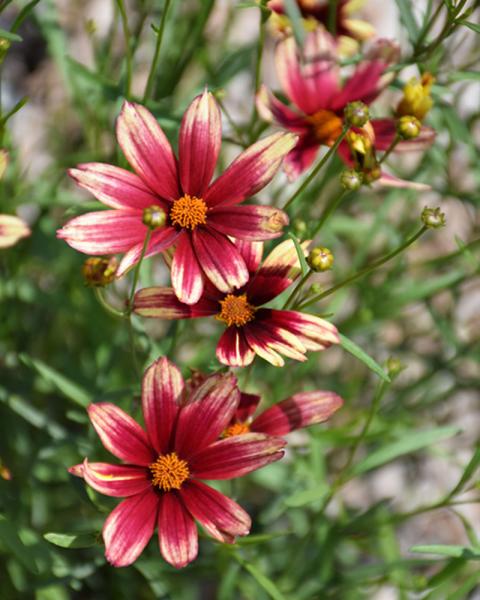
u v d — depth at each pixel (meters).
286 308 0.16
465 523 0.19
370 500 0.31
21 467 0.25
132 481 0.15
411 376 0.31
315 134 0.19
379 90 0.19
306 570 0.23
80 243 0.15
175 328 0.19
